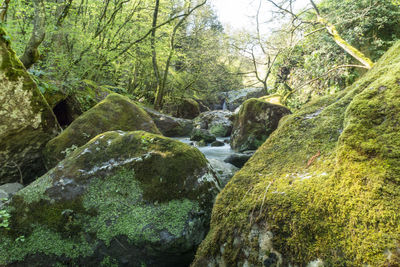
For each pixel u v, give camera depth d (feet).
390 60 7.05
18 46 15.80
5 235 7.00
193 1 42.16
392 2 23.22
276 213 4.39
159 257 6.87
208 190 8.00
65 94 17.67
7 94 10.64
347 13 23.81
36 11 13.61
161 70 43.09
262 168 5.97
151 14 35.73
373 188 3.78
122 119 14.78
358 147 4.38
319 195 4.25
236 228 4.81
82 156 8.55
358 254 3.37
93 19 23.09
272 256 4.12
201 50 45.11
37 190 7.72
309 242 3.87
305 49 31.60
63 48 20.79
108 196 7.71
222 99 62.54
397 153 3.96
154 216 7.25
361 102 4.93
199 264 5.10
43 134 12.34
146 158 8.24
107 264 6.91
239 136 22.86
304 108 7.41
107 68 27.27
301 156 5.72
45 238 7.04
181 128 31.76
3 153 11.15
